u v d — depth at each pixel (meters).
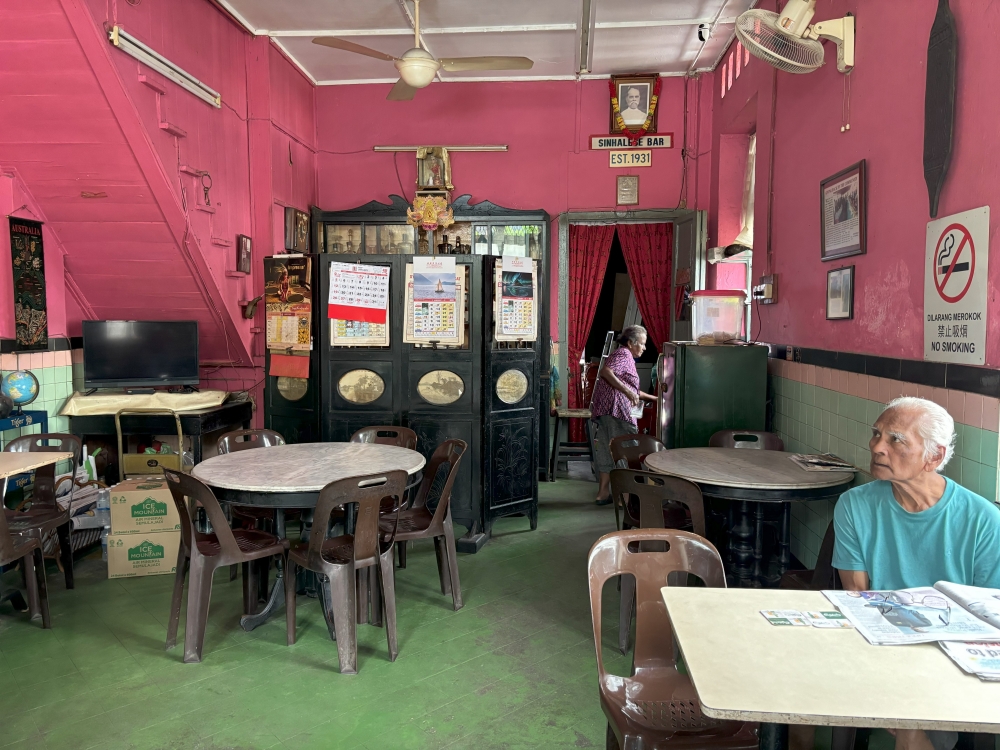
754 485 3.03
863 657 1.43
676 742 1.73
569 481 6.59
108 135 4.34
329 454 3.74
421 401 4.77
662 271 7.27
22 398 4.42
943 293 2.64
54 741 2.46
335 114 7.15
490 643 3.25
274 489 3.02
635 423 5.75
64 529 3.84
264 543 3.25
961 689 1.31
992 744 1.74
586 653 3.15
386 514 3.79
